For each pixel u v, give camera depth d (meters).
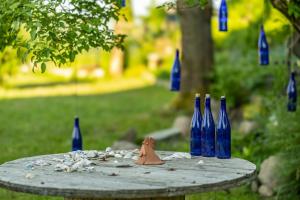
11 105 13.51
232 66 10.50
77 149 4.55
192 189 3.25
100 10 4.29
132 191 3.17
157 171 3.61
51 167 3.75
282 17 5.87
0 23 3.90
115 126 10.84
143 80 19.91
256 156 6.41
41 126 10.80
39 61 3.79
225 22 4.76
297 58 6.07
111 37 4.30
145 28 20.31
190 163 3.85
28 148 8.60
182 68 11.14
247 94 10.09
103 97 15.90
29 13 3.76
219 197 5.95
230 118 9.69
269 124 6.36
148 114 11.80
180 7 4.77
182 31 11.12
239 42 10.91
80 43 3.99
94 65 20.23
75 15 4.13
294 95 5.36
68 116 12.16
